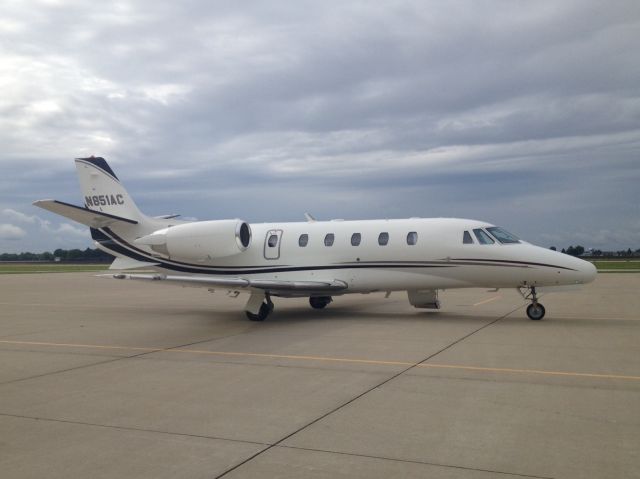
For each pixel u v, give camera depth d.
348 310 18.48
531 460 5.12
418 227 16.19
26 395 7.80
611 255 108.00
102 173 19.83
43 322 16.45
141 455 5.41
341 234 16.95
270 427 6.19
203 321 16.30
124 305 21.98
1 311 19.75
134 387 8.19
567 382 8.03
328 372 8.94
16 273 56.41
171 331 14.17
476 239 15.45
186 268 18.83
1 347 11.97
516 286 15.32
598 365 9.20
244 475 4.89
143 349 11.53
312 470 4.96
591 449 5.37
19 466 5.18
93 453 5.49
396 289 16.53
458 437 5.75
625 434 5.79
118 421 6.52
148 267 19.28
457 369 8.99
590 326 13.98
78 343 12.44
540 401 7.04
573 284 14.80
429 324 14.67
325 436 5.86
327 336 12.79
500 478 4.73
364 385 8.02
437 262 15.70
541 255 14.81
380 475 4.83
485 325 14.34
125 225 19.52
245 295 27.19
